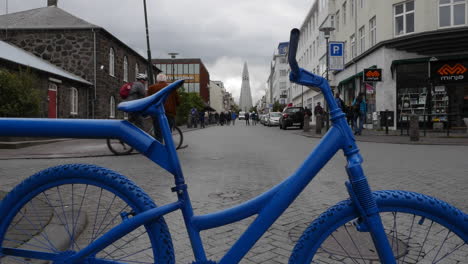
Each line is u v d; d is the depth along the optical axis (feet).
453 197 15.96
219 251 9.96
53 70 68.44
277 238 10.93
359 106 57.41
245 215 5.39
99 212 9.46
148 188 18.01
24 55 69.56
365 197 5.13
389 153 32.91
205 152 35.83
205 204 15.10
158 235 5.38
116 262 5.63
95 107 83.46
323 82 5.52
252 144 45.78
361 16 88.33
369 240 6.59
